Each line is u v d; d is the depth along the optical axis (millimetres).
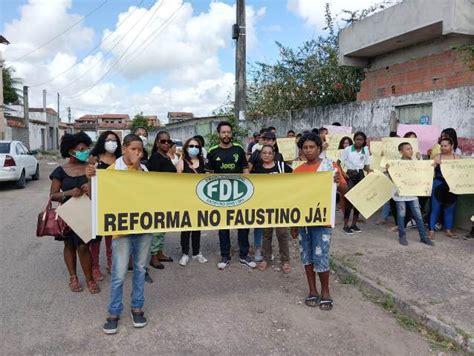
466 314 4238
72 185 4684
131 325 4125
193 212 4316
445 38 9953
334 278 5480
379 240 6910
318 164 4711
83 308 4492
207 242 7168
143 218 4121
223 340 3879
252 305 4633
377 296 4875
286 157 10000
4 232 7762
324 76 15406
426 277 5242
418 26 9406
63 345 3740
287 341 3883
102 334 3947
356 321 4297
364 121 11234
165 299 4762
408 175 6473
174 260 6164
